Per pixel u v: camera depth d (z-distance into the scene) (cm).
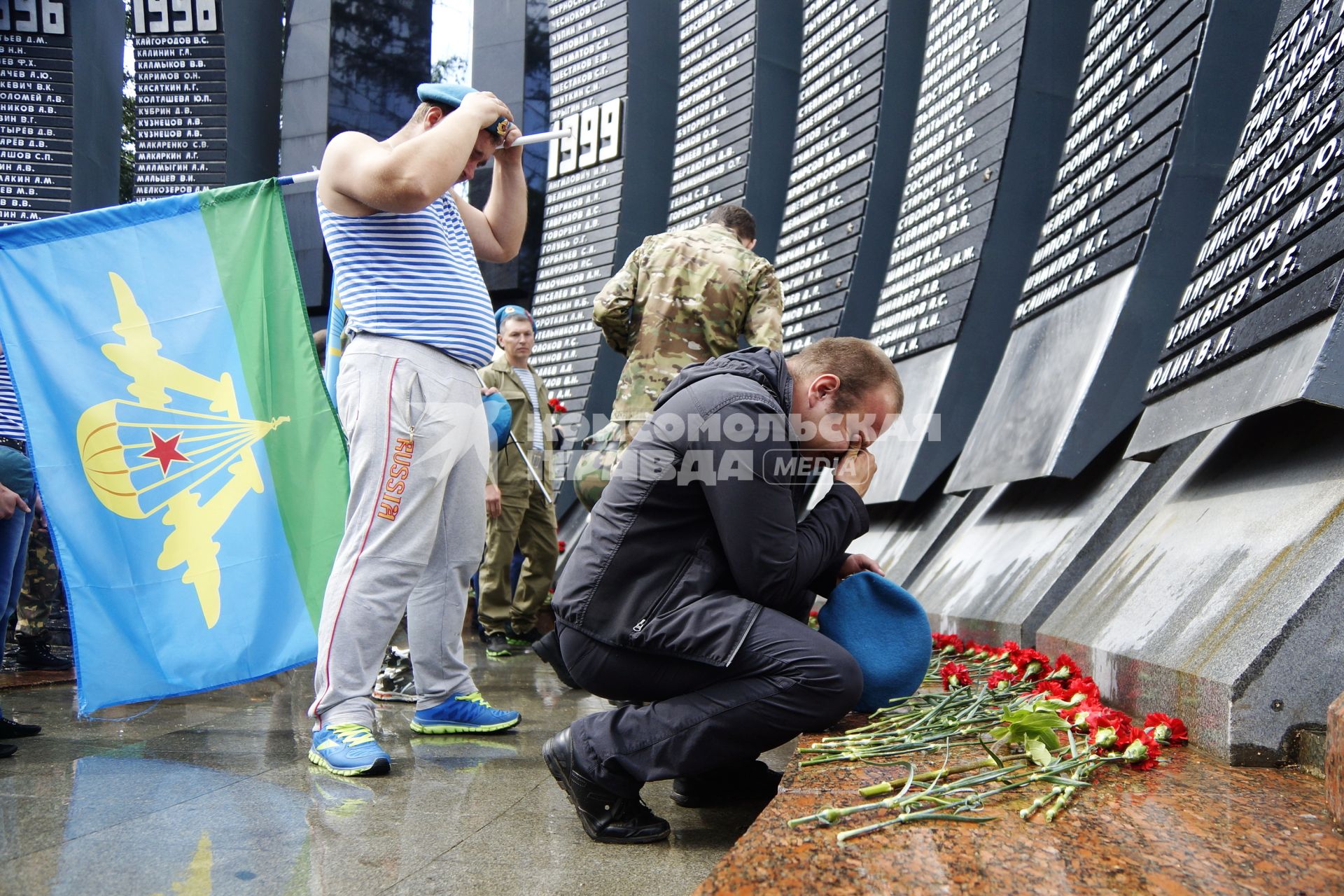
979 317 487
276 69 867
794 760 185
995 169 482
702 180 731
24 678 373
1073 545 356
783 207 695
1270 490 237
